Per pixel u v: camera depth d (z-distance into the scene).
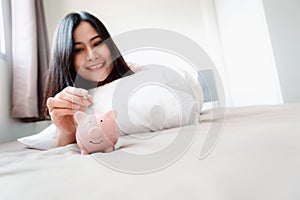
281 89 1.78
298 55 1.90
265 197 0.19
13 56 1.41
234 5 2.06
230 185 0.22
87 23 0.86
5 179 0.33
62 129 0.58
